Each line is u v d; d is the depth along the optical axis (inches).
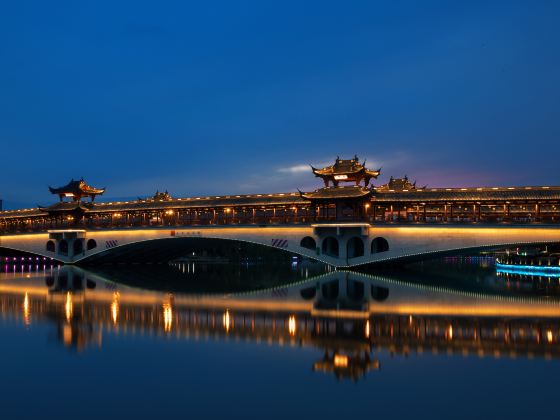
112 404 922.7
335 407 900.6
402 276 3841.0
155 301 2370.8
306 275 4439.0
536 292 2726.4
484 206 3850.9
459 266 6309.1
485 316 1845.5
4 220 5979.3
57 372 1119.6
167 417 862.5
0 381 1056.8
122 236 5078.7
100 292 2837.1
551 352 1275.8
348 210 4114.2
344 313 1936.5
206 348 1337.4
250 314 1919.3
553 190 3580.2
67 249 5669.3
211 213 4857.3
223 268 5782.5
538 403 907.4
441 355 1250.6
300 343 1389.0
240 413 877.8
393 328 1604.3
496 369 1123.3
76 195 5565.9
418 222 3821.4
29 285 3282.5
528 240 3496.6
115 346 1360.7
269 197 4557.1
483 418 840.9
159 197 5457.7
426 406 899.4
